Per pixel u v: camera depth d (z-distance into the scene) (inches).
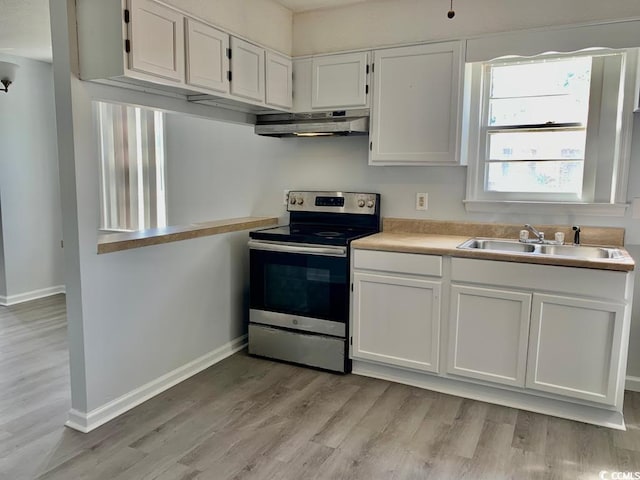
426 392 111.9
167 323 113.5
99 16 84.7
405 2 121.6
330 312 121.0
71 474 81.0
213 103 119.6
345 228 137.2
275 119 139.9
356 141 137.0
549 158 117.1
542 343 98.9
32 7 120.4
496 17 112.6
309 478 80.3
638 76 104.0
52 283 196.5
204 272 124.9
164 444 90.0
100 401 97.3
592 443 90.7
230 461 84.8
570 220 114.3
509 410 103.4
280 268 126.6
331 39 131.2
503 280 100.7
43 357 131.9
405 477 80.6
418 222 130.3
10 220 181.0
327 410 103.1
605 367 94.3
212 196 162.4
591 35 103.5
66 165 89.7
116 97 96.0
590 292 93.4
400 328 113.3
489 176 124.1
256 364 128.2
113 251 97.6
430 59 116.9
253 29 117.6
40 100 187.2
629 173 107.9
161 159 174.1
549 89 115.5
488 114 122.0
